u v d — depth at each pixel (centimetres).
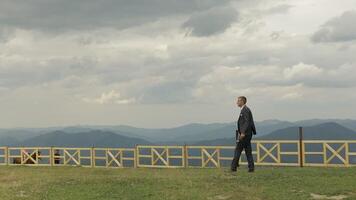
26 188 1919
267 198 1577
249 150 2138
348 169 2281
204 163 3056
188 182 1900
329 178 1905
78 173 2820
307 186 1738
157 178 2062
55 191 1805
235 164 2148
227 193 1664
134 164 3319
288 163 2734
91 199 1634
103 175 2547
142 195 1670
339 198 1563
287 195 1603
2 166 3659
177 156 3161
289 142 2739
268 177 1962
